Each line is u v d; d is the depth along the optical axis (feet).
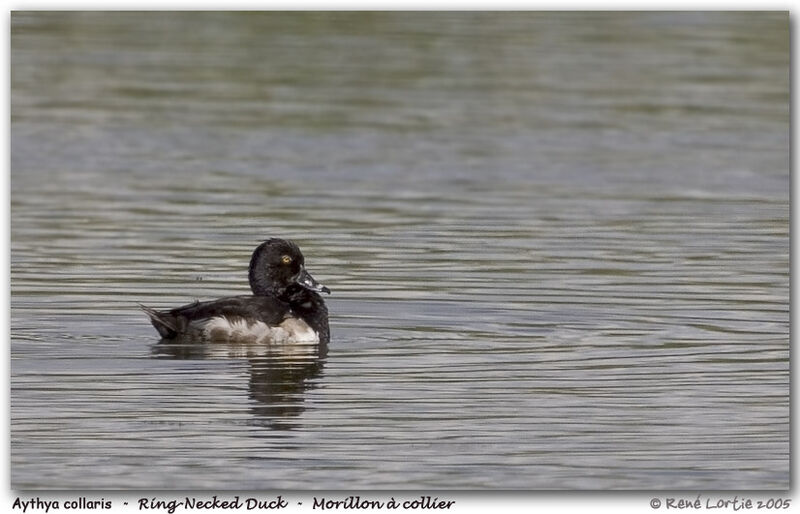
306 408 46.98
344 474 41.91
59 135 90.89
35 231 70.69
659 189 80.94
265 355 52.75
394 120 95.45
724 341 54.80
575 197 78.95
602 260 66.69
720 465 42.68
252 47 113.39
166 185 80.18
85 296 59.88
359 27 119.24
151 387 48.80
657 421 46.06
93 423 45.47
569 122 95.76
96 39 114.73
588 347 53.93
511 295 60.80
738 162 87.10
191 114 96.02
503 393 48.62
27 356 51.88
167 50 111.75
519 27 120.98
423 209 76.02
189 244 68.80
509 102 100.17
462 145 89.86
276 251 56.24
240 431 44.93
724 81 105.70
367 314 58.18
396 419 46.11
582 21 123.34
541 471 42.19
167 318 54.13
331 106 98.48
